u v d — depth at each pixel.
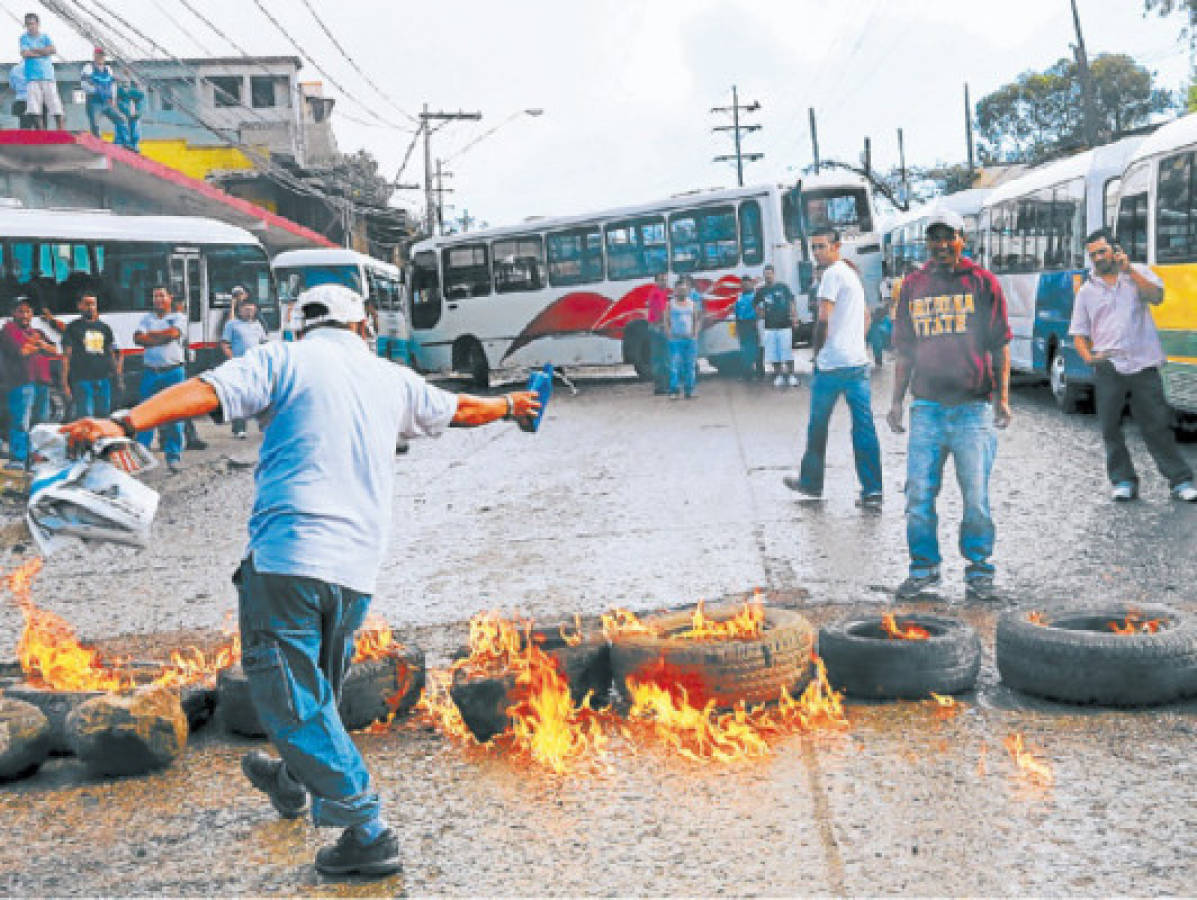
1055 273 16.52
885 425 16.11
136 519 3.67
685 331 21.78
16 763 4.86
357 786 3.78
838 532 9.05
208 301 22.64
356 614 3.87
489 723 5.01
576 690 5.24
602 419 19.27
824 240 9.80
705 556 8.52
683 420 18.25
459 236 28.22
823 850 3.81
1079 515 9.12
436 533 10.23
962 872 3.62
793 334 24.27
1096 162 15.56
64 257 19.72
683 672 5.09
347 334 4.01
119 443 3.61
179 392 3.68
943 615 6.40
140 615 7.91
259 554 3.72
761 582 7.62
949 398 6.79
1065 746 4.63
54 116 23.64
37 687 5.68
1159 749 4.55
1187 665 5.05
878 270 25.59
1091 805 4.06
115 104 25.23
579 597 7.55
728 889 3.59
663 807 4.24
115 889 3.85
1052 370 16.91
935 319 6.74
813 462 10.16
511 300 27.66
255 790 4.65
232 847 4.13
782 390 22.44
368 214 53.03
